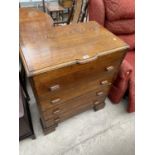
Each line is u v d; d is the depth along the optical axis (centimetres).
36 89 77
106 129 130
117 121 137
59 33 94
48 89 81
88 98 115
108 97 153
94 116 138
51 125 117
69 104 106
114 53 88
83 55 79
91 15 129
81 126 130
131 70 117
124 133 129
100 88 113
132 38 149
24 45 81
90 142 121
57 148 116
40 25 101
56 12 231
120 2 126
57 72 75
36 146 116
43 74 71
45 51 78
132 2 131
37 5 214
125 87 128
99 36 95
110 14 128
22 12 117
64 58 76
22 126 102
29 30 94
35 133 123
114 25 137
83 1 138
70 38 90
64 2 233
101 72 98
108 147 120
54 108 100
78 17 145
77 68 81
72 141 121
